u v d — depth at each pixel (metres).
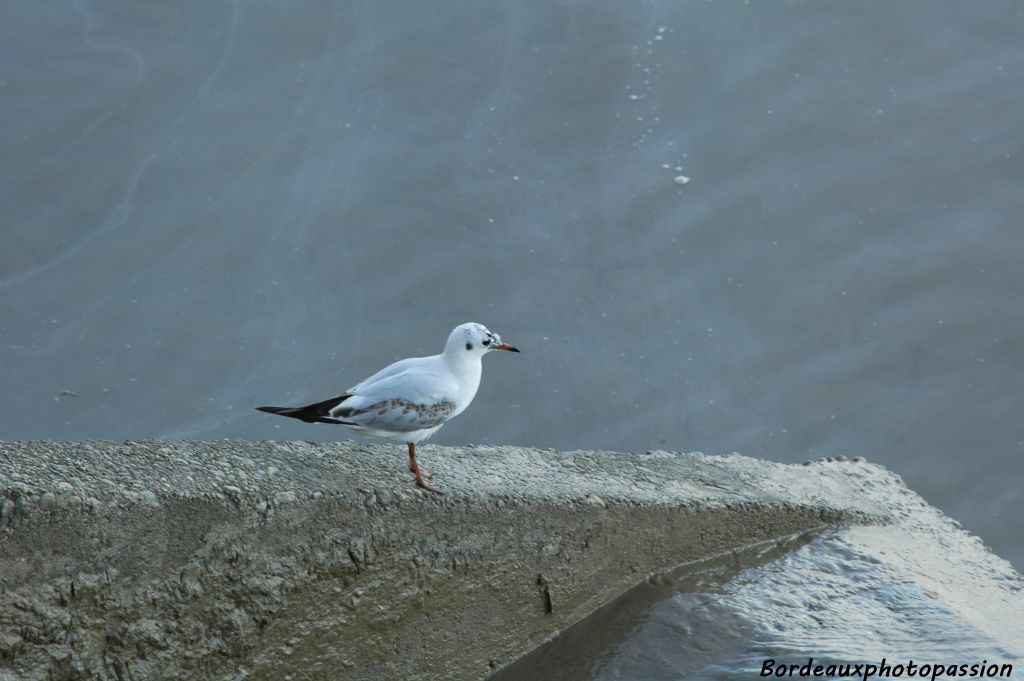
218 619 7.04
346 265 14.85
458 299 14.57
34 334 13.67
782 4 18.91
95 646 6.70
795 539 9.29
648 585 8.70
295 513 7.23
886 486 10.38
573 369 13.99
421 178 15.95
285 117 16.64
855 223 15.83
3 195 15.09
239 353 13.80
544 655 8.27
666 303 14.80
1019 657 7.80
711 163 16.38
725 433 13.50
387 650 7.73
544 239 15.34
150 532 6.78
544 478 8.58
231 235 15.11
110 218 15.11
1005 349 14.55
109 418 12.89
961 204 16.19
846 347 14.50
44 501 6.48
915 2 19.06
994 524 12.77
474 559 7.93
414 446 8.05
